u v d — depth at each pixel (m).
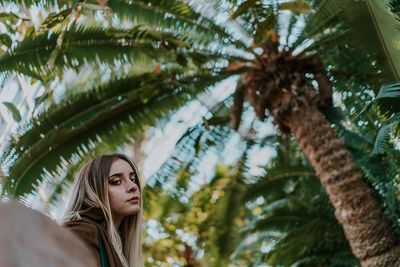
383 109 9.51
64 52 9.90
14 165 11.02
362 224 9.80
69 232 0.52
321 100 10.45
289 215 13.05
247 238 13.28
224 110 12.14
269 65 10.54
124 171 3.02
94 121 11.38
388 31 9.13
